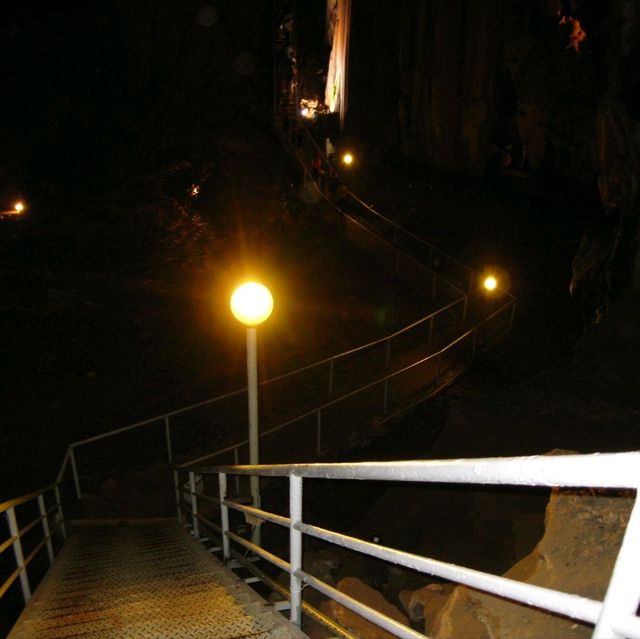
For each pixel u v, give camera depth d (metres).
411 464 1.27
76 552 4.77
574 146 15.63
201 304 12.26
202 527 5.06
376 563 4.98
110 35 18.16
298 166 19.42
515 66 16.16
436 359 10.05
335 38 29.42
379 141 22.94
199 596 3.02
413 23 19.62
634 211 7.80
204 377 10.12
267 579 3.18
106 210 14.22
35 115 15.49
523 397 5.87
